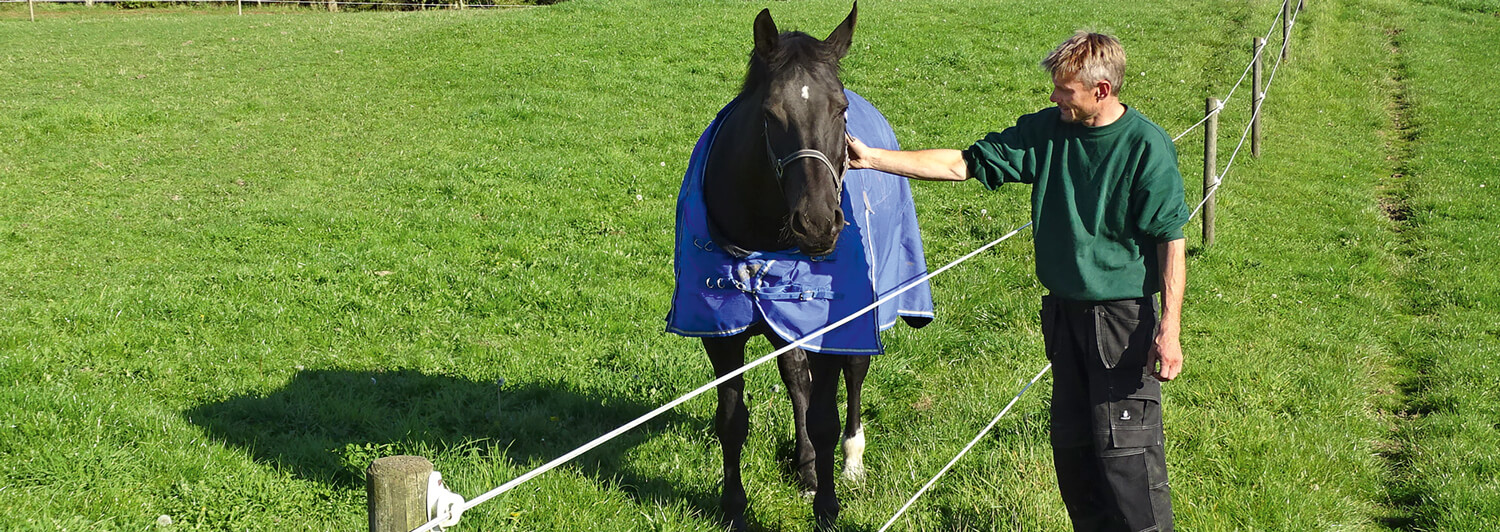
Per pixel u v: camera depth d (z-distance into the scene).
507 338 6.42
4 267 7.86
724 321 3.67
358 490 4.38
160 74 15.93
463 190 9.95
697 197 3.78
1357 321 6.76
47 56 17.30
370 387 5.51
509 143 11.94
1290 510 4.12
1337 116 13.88
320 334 6.37
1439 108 14.15
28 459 4.42
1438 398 5.45
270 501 4.28
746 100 3.59
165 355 5.94
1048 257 3.16
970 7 19.67
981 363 5.88
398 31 18.66
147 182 10.59
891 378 5.64
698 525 4.10
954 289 7.20
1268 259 8.12
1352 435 4.98
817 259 3.63
